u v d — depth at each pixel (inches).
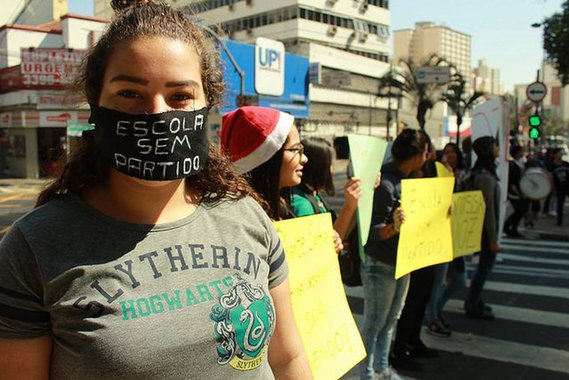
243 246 49.2
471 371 149.1
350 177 115.7
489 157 184.4
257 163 88.0
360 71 1809.8
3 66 1085.1
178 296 43.1
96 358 39.6
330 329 87.0
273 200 89.7
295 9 1641.2
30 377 40.6
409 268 129.9
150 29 44.3
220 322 44.3
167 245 44.8
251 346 46.4
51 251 41.0
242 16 1788.9
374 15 1910.7
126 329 40.4
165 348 41.1
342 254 124.3
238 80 892.6
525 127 1717.5
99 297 40.7
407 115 2012.8
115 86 43.4
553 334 179.5
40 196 47.0
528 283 253.4
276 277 54.4
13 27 1048.2
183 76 44.4
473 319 195.2
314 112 1566.2
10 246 40.9
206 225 48.3
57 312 40.4
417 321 153.6
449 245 145.3
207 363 43.3
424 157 136.5
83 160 46.1
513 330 183.3
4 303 39.9
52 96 944.3
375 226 128.0
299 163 93.2
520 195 392.8
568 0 565.9
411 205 130.3
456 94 1311.5
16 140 1040.8
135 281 42.1
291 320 56.0
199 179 51.6
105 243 42.8
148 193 45.3
